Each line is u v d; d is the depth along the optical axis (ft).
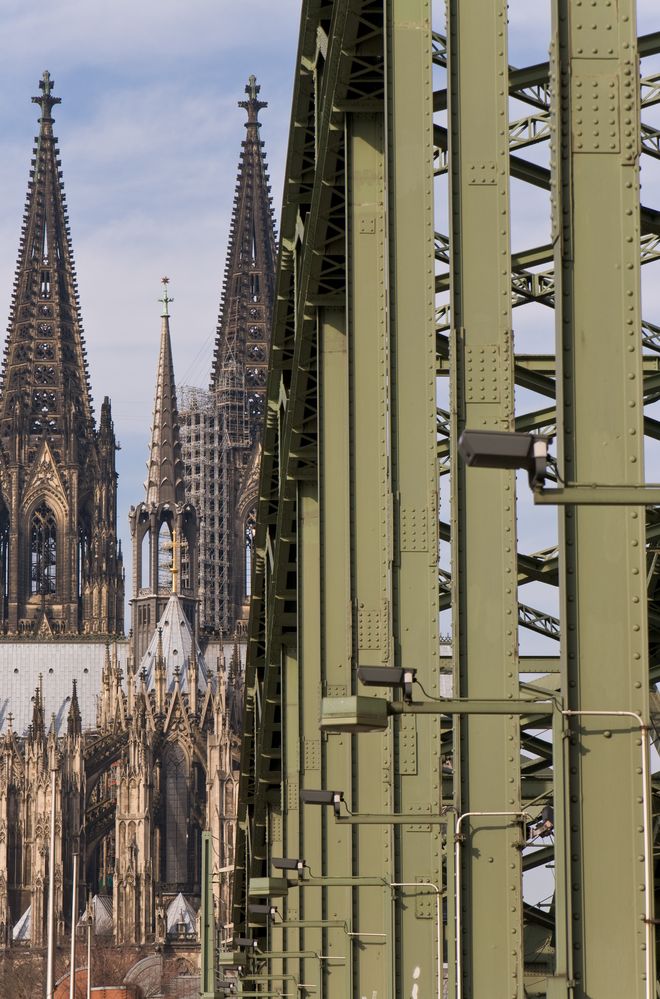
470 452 95.20
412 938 179.42
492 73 143.43
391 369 164.14
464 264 143.13
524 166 163.12
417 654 165.78
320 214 206.80
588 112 110.83
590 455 108.99
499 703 134.62
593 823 109.60
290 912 344.69
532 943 242.17
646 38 140.15
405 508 165.37
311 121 209.36
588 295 109.81
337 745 260.42
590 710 109.70
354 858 219.41
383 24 170.91
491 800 147.74
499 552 143.84
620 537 110.63
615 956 109.19
